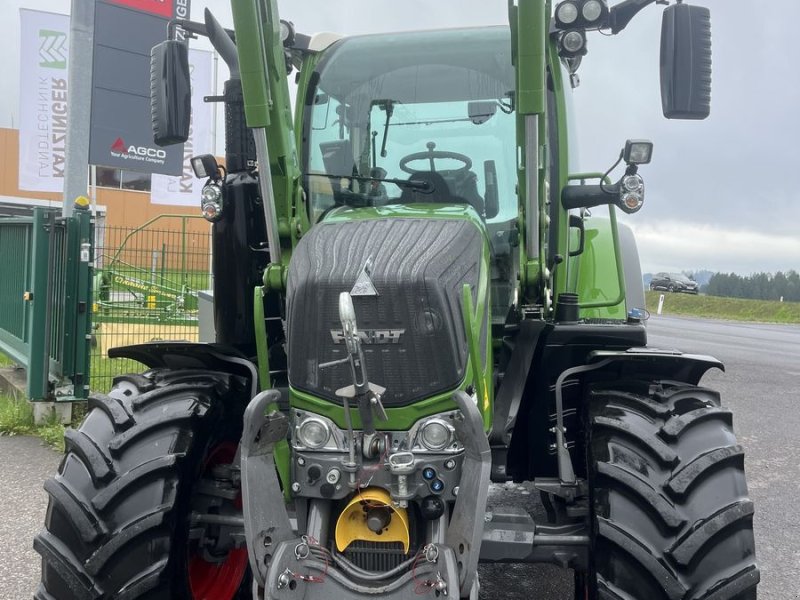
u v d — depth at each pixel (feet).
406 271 8.52
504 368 10.89
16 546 14.26
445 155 12.41
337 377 8.58
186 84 10.69
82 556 8.66
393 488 8.34
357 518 8.48
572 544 9.23
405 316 8.45
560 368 10.59
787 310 106.22
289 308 9.00
